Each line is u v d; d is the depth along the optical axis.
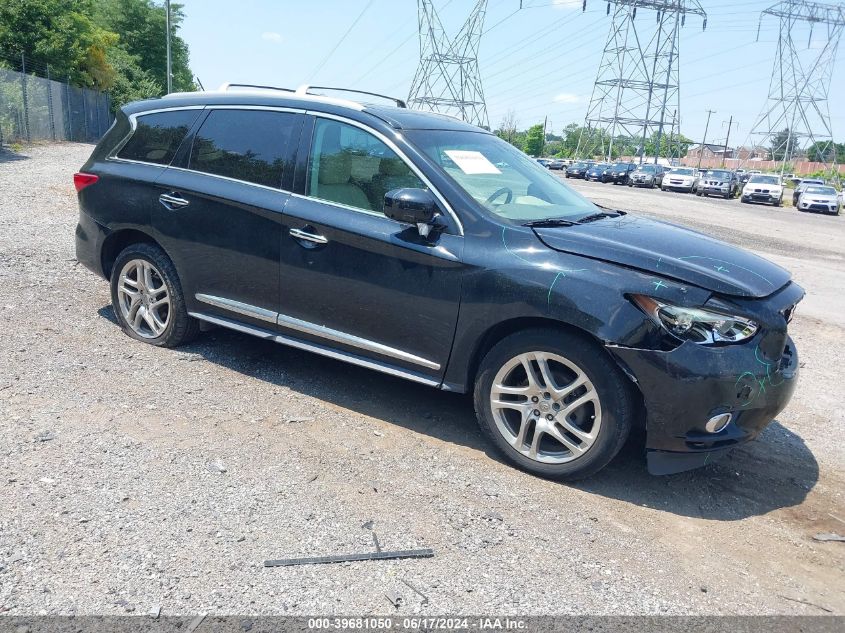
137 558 2.76
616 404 3.41
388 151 4.07
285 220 4.24
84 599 2.52
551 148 123.00
